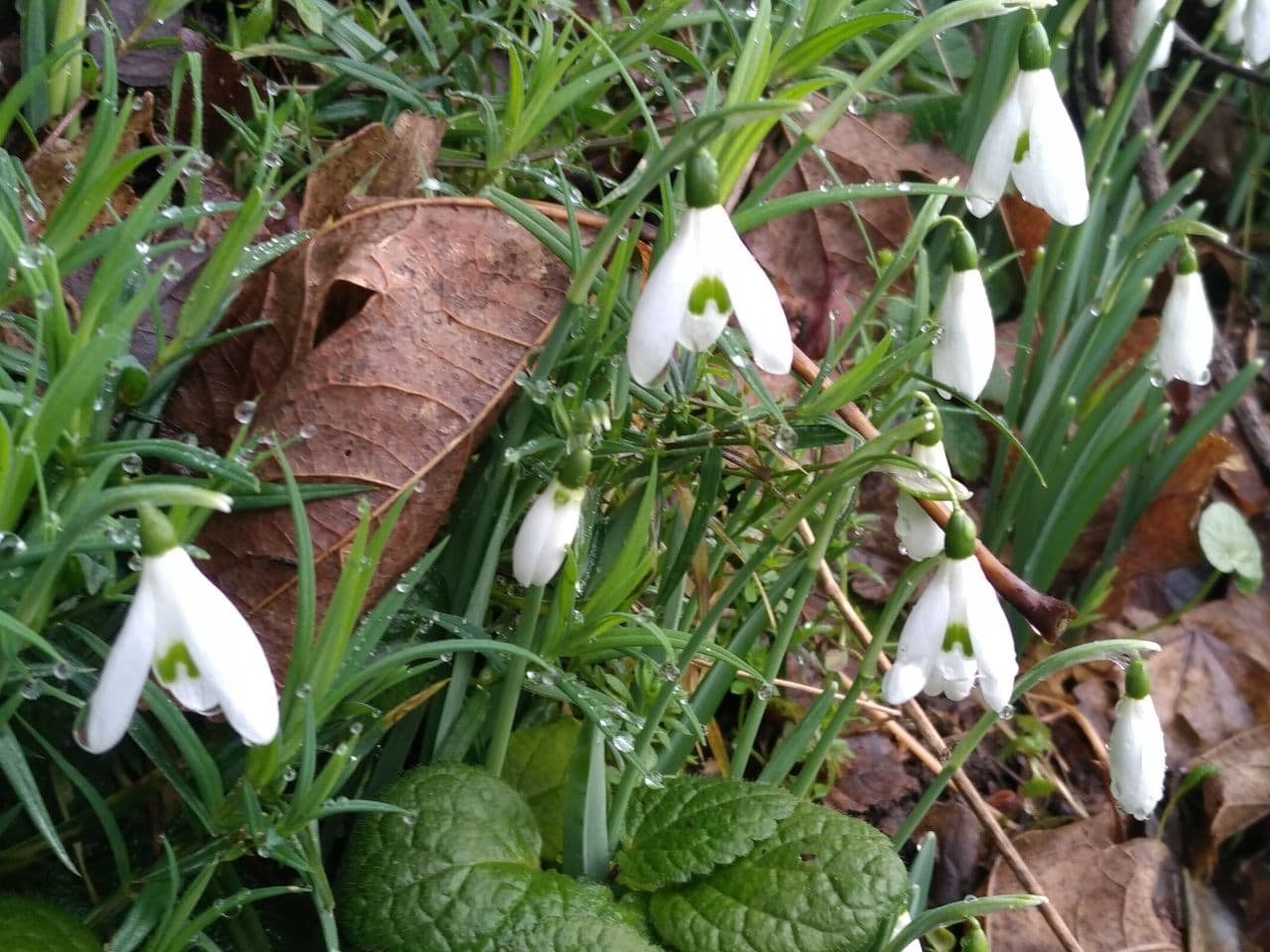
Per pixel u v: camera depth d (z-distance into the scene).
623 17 0.25
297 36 0.27
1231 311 0.44
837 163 0.34
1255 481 0.39
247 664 0.14
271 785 0.17
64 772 0.18
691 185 0.16
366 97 0.27
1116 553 0.35
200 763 0.16
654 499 0.20
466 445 0.20
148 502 0.14
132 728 0.17
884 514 0.34
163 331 0.19
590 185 0.28
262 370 0.20
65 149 0.22
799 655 0.29
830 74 0.20
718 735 0.27
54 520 0.16
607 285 0.19
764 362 0.16
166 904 0.17
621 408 0.20
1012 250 0.38
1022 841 0.30
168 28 0.26
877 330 0.34
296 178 0.19
